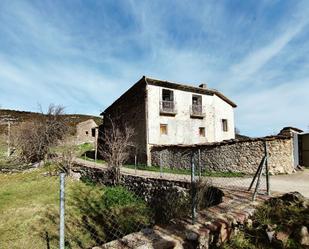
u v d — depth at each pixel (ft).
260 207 14.79
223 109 79.61
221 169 43.32
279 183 28.09
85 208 28.30
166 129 65.36
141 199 32.99
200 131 72.54
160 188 31.14
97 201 31.17
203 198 18.89
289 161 38.22
